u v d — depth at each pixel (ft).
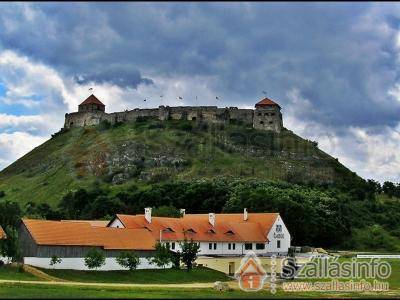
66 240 431.84
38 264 415.85
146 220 544.21
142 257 461.78
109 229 467.93
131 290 318.24
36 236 420.77
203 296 289.94
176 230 549.13
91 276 411.54
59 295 264.31
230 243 571.69
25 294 265.54
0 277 366.02
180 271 454.40
